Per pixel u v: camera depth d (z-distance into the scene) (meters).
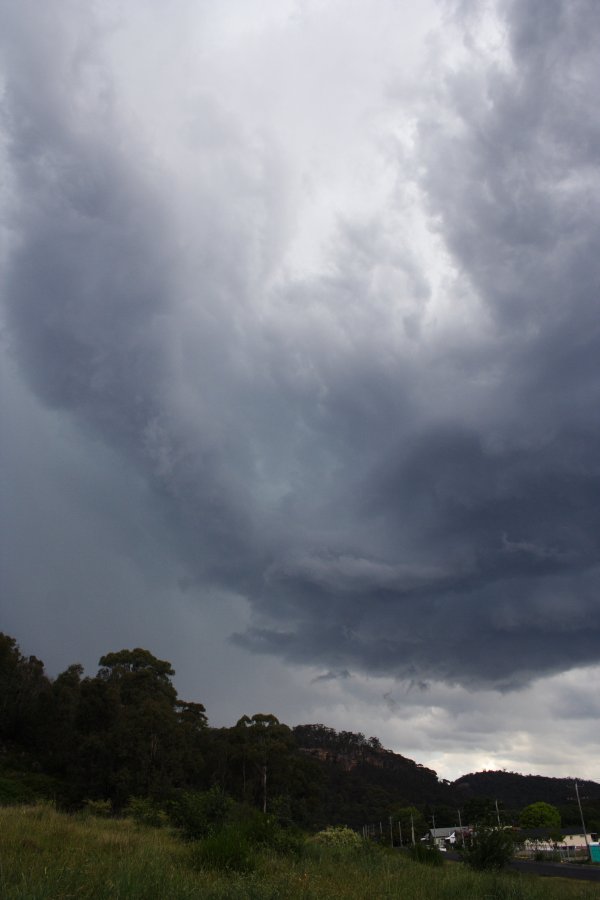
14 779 53.66
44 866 11.05
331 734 177.75
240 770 74.62
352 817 126.06
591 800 153.50
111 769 53.97
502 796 182.75
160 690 75.75
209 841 15.68
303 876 13.80
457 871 21.34
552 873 41.38
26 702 71.38
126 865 11.73
